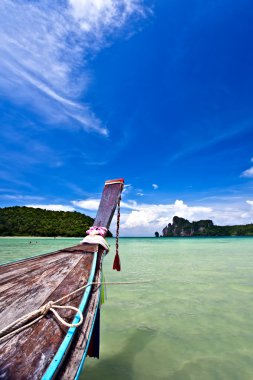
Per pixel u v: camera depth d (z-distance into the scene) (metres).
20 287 2.28
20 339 1.32
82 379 3.01
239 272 9.90
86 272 2.86
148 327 4.54
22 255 17.62
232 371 3.18
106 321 4.84
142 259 15.32
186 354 3.60
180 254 19.12
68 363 1.19
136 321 4.84
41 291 2.16
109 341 4.01
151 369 3.23
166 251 22.83
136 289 7.29
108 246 5.16
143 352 3.67
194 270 10.51
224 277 8.86
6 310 1.73
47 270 2.96
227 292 6.80
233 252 20.81
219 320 4.82
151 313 5.25
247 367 3.26
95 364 3.35
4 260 14.27
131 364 3.35
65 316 1.63
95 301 2.01
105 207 5.81
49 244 35.47
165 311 5.36
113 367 3.28
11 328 1.38
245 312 5.23
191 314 5.15
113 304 5.87
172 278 8.77
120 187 5.97
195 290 7.05
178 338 4.09
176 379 3.02
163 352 3.66
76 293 2.10
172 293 6.78
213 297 6.34
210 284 7.77
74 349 1.31
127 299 6.28
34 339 1.33
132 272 10.13
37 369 1.08
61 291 2.17
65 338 1.34
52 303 1.65
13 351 1.21
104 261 14.47
